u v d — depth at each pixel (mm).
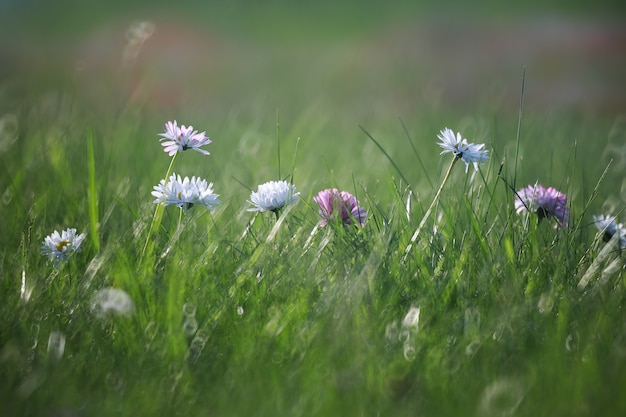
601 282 1062
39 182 1224
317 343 1017
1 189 1213
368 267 1046
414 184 1269
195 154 1344
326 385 991
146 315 1034
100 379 1001
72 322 1038
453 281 1055
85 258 1096
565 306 1038
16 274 1076
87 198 1177
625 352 1005
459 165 1321
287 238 1098
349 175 1289
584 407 977
